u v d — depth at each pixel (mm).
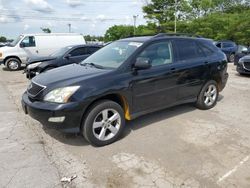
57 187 3051
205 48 5727
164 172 3344
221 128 4777
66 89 3684
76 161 3621
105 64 4516
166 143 4156
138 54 4418
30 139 4305
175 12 42688
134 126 4840
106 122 4043
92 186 3074
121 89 4078
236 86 8641
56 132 4570
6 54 13914
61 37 15492
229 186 3070
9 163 3545
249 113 5668
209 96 5844
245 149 3961
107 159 3672
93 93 3779
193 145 4086
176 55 5023
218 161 3611
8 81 10258
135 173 3324
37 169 3410
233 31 34031
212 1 47938
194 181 3158
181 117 5332
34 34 14695
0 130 4676
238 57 12992
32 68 9719
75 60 9852
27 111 4066
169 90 4844
